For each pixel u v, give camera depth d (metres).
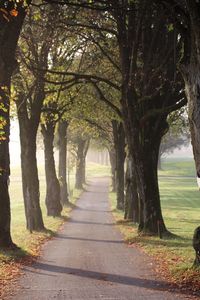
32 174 28.52
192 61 12.31
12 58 17.78
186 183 89.50
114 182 68.69
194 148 12.62
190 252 17.97
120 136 44.81
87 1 20.70
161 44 23.84
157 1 14.06
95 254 18.86
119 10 22.03
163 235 24.39
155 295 11.22
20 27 17.72
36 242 22.39
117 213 41.69
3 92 17.28
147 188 24.73
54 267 15.71
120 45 24.33
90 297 11.23
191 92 12.47
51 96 29.62
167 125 25.17
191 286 11.94
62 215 39.06
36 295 11.52
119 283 12.86
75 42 28.95
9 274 14.12
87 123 45.06
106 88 32.84
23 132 28.66
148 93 24.31
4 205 18.86
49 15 23.03
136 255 18.23
